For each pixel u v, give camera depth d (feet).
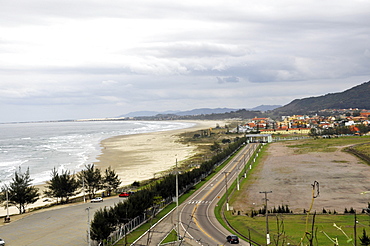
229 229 240.32
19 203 320.29
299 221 248.93
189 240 214.28
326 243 188.44
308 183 395.34
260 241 205.46
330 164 519.19
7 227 259.19
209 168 490.90
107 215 222.89
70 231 240.32
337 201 313.32
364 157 553.64
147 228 244.22
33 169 612.29
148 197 265.13
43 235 233.96
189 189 392.47
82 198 374.43
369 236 195.31
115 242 214.28
